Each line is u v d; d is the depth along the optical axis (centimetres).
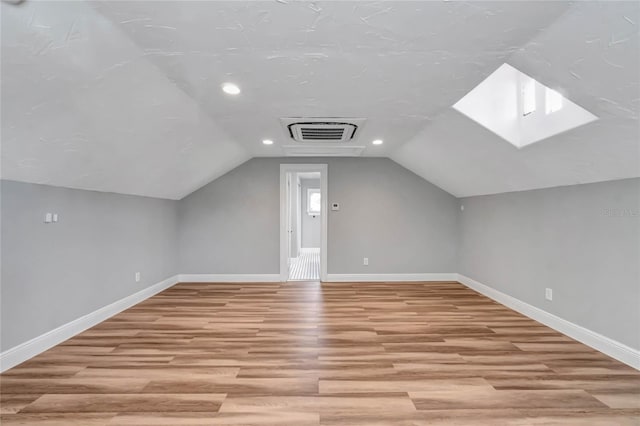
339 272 536
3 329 228
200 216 527
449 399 198
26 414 181
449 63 209
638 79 160
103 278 339
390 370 234
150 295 437
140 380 218
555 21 159
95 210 325
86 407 188
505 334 302
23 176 235
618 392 204
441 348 271
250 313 367
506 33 173
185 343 281
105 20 158
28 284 247
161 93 238
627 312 240
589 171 257
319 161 532
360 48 191
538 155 277
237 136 383
